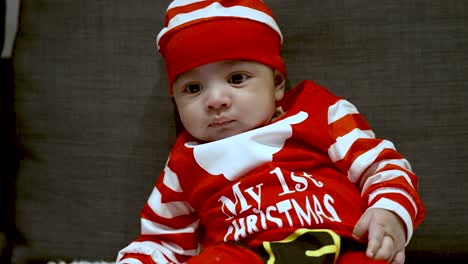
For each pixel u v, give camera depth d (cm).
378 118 102
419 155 100
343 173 91
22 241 106
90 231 104
